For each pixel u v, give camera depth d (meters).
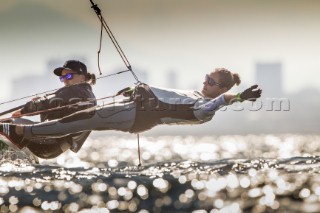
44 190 31.20
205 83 36.69
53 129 37.00
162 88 36.28
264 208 27.06
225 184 32.62
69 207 27.83
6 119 40.06
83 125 36.59
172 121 35.94
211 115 35.31
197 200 28.95
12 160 39.91
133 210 27.23
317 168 37.00
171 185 32.44
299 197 29.11
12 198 29.55
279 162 40.12
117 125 36.22
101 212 26.95
